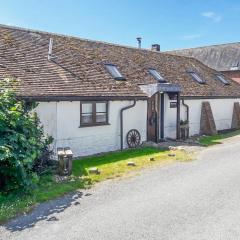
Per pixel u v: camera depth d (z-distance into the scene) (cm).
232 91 2806
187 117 2261
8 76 1388
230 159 1473
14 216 802
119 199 925
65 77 1620
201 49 5153
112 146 1725
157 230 723
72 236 697
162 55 2698
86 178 1138
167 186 1047
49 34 2016
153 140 1988
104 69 1920
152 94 1870
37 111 1374
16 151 949
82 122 1578
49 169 1201
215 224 752
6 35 1728
